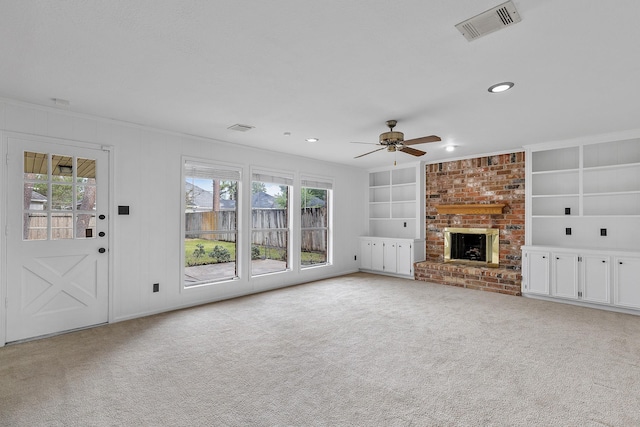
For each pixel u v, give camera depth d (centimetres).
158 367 268
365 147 520
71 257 354
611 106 327
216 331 350
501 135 445
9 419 200
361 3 170
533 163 526
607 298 425
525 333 343
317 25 191
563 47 214
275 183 559
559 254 464
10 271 317
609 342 318
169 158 429
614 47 214
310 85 277
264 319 390
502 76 259
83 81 271
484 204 559
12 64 240
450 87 280
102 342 321
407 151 400
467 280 555
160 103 323
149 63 239
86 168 363
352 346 310
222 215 607
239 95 301
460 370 262
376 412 207
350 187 704
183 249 443
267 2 169
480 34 198
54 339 329
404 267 639
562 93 293
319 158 615
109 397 224
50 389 234
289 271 578
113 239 381
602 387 236
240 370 263
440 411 208
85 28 193
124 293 390
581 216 464
